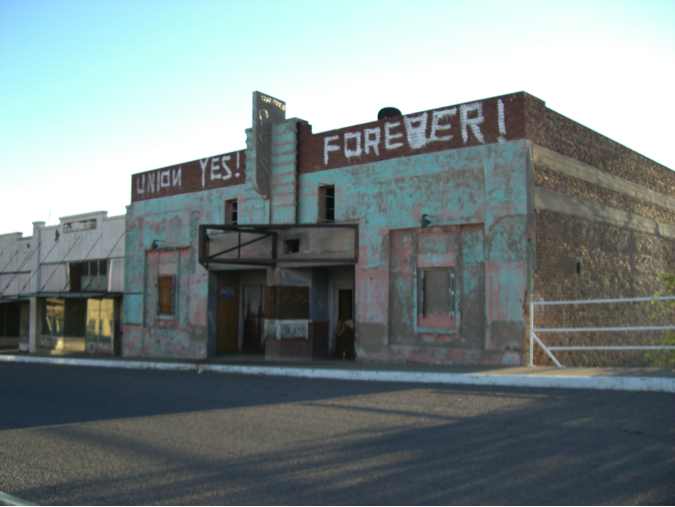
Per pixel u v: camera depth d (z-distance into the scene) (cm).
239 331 1944
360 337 1468
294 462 576
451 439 623
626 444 567
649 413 688
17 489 540
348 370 1212
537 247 1236
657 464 506
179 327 1953
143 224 2133
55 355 2469
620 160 1617
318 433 689
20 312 2902
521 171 1230
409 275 1398
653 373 926
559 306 1295
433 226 1355
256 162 1666
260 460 589
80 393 1144
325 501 464
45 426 820
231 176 1831
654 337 1694
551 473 496
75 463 617
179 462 600
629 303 1589
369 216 1472
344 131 1544
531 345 1171
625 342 1551
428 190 1368
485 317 1259
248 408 880
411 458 563
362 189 1491
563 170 1351
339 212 1534
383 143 1461
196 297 1900
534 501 438
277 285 1641
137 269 2147
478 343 1274
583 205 1416
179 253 1981
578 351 1355
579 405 756
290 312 1633
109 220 2377
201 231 1645
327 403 886
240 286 1958
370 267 1459
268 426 743
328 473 534
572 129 1402
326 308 1675
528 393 876
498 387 965
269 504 465
